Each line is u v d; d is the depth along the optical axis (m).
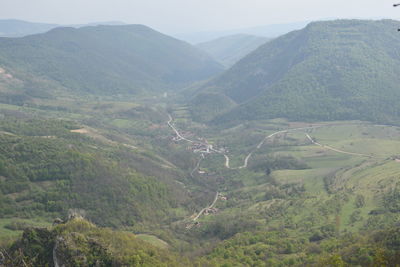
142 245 146.62
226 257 161.12
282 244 167.75
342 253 132.12
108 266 128.00
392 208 183.62
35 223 189.88
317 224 188.75
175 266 137.50
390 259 107.88
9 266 132.38
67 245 129.00
